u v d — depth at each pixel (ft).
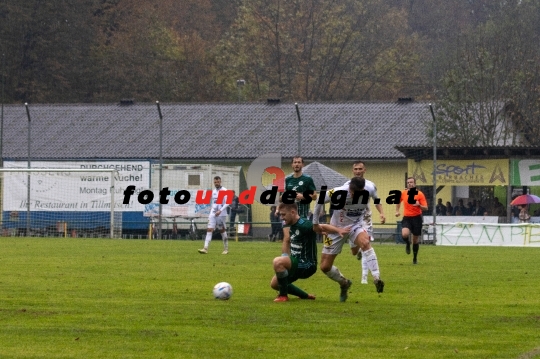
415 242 148.46
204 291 98.22
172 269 130.11
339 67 479.00
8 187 261.85
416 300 91.76
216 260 152.05
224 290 89.97
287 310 81.97
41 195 262.06
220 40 497.87
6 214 262.06
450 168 243.81
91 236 261.65
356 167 102.94
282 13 477.77
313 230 88.33
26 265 135.64
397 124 319.68
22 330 69.92
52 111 351.46
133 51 463.01
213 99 457.68
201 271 126.62
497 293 99.66
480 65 296.71
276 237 250.78
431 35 566.36
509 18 429.38
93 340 65.67
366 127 320.29
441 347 63.72
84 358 59.11
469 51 324.80
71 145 328.49
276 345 63.98
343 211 89.35
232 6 558.97
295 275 88.89
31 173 261.44
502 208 261.44
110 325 72.54
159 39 464.65
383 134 314.14
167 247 197.77
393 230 280.51
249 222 259.80
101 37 475.72
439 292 100.27
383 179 298.56
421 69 486.79
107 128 337.93
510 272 130.62
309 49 477.36
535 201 244.42
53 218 261.85
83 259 150.82
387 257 168.86
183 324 73.20
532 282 113.91
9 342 64.80
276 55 478.18
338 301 89.76
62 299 89.86
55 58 440.86
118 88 450.30
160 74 456.86
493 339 67.26
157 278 114.62
